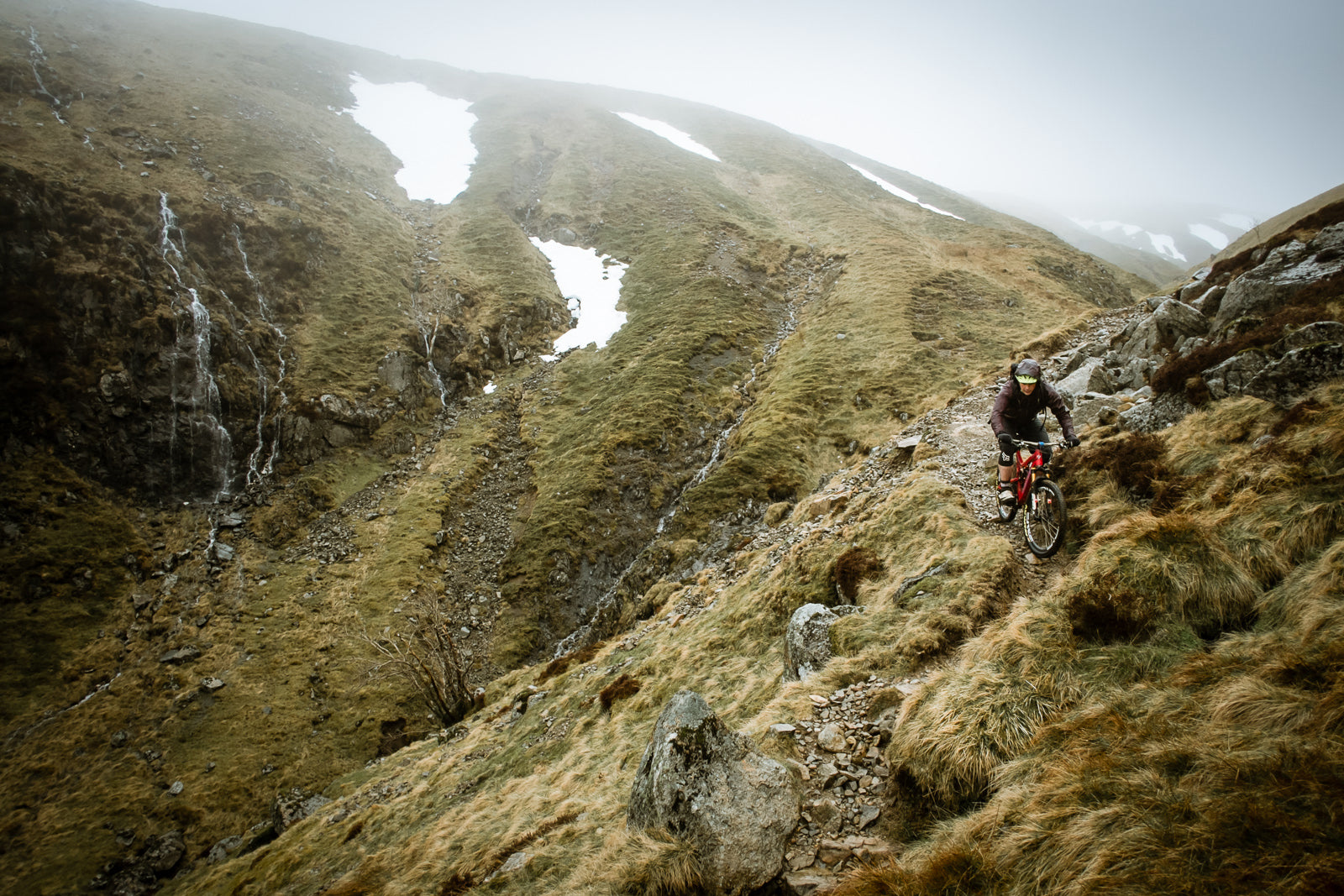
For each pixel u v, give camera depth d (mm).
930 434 21188
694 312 64688
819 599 14875
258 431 50156
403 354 58250
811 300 68188
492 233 82375
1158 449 11000
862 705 8320
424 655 35125
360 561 42312
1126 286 80500
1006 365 28984
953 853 4867
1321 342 10344
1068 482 12125
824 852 5914
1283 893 3273
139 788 29328
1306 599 5852
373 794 21703
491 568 42281
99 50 88750
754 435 44312
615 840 6875
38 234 49125
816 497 25391
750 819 6133
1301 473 7680
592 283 76250
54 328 46500
